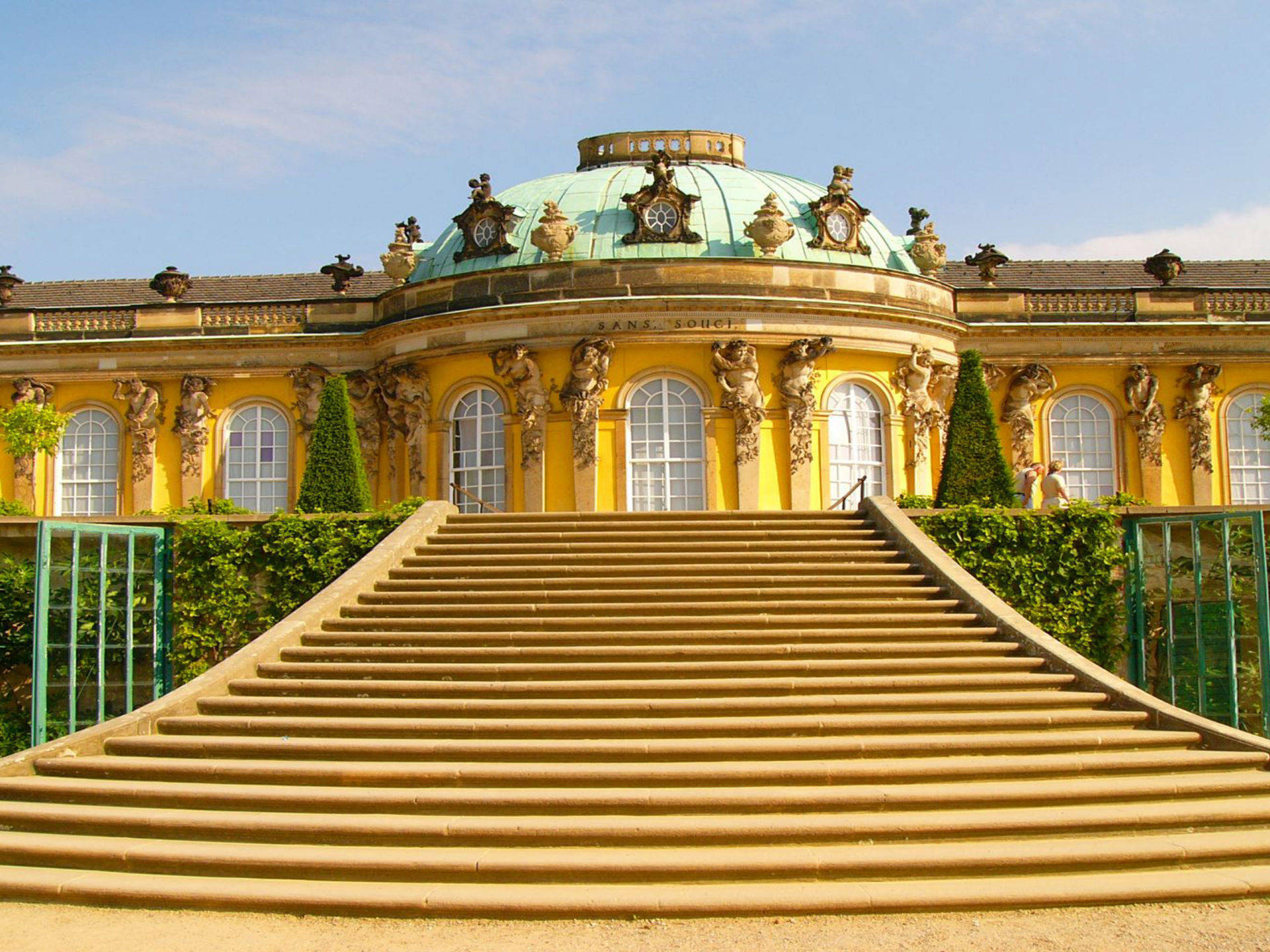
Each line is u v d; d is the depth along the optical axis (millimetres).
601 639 20734
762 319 37062
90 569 23078
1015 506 30844
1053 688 19234
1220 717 23250
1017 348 42094
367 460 41031
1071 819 14891
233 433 42406
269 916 13531
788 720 17516
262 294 49375
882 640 20953
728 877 13898
